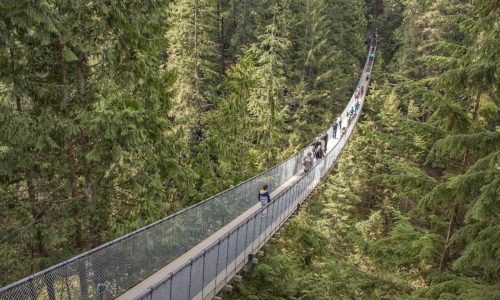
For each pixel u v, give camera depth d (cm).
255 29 3609
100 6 847
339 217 2356
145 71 974
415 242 846
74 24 835
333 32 4175
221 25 3616
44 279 558
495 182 602
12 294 512
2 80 773
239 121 1875
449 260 876
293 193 1494
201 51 2311
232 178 1767
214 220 1120
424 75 3669
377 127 2742
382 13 5934
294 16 3788
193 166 1655
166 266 877
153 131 1036
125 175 1000
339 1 4531
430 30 3453
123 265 735
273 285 1309
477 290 687
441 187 758
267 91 2123
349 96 4153
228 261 980
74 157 932
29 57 834
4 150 829
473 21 774
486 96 844
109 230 965
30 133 768
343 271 981
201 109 2277
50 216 883
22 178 893
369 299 895
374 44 5397
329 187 2497
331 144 2414
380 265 899
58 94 846
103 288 682
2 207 862
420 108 3095
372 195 2794
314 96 3431
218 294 981
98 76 898
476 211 604
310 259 1717
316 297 1376
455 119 830
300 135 3030
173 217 891
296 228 1728
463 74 721
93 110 853
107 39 910
